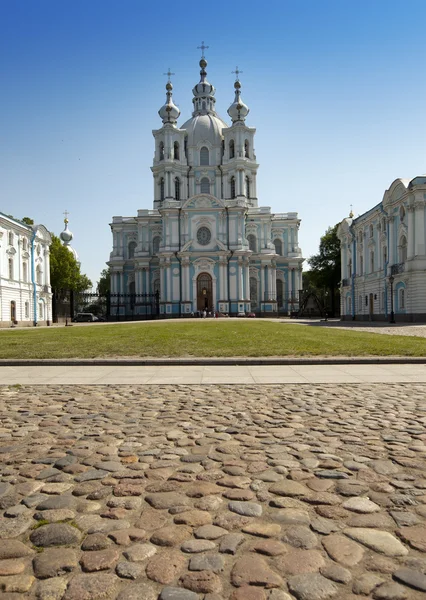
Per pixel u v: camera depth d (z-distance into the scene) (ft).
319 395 27.73
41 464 15.87
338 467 15.16
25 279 160.56
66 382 33.50
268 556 9.86
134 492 13.35
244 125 251.60
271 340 62.08
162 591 8.77
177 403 25.89
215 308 224.33
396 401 25.70
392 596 8.50
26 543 10.56
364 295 168.76
